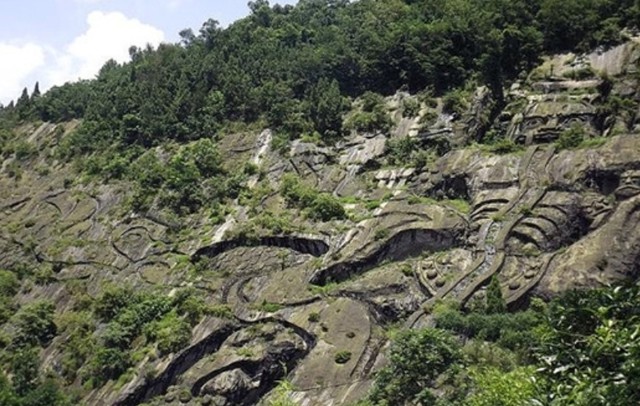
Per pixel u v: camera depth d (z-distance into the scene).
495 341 43.78
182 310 59.84
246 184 74.88
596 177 54.12
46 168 96.62
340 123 77.44
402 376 38.03
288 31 103.25
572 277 48.06
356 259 58.06
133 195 80.12
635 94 62.09
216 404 51.22
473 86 72.75
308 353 52.53
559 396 13.24
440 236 56.84
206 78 93.50
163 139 88.31
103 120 97.56
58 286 72.31
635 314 13.77
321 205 64.88
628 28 69.75
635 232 48.62
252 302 58.56
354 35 91.88
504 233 53.34
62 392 57.78
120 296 65.38
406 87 78.75
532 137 62.66
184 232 72.00
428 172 64.31
